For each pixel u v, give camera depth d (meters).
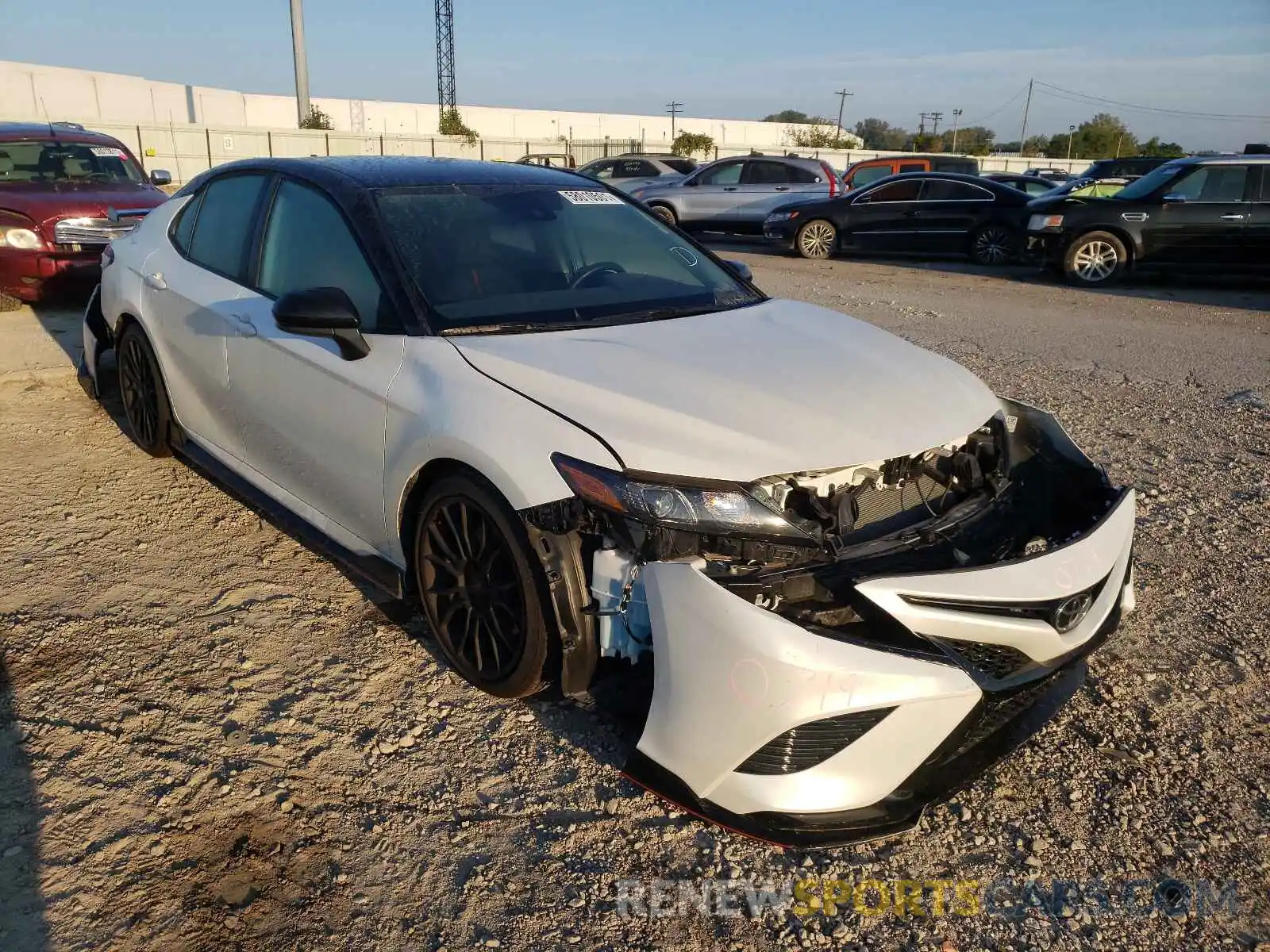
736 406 2.55
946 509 2.72
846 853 2.40
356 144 35.84
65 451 4.95
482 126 66.31
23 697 2.87
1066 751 2.78
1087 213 12.36
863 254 15.90
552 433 2.51
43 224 8.23
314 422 3.30
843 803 2.21
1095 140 83.19
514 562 2.61
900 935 2.16
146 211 8.89
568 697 2.61
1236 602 3.61
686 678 2.23
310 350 3.29
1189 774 2.68
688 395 2.58
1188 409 6.19
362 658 3.15
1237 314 10.25
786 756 2.19
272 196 3.78
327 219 3.45
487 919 2.16
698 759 2.23
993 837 2.46
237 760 2.64
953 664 2.23
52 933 2.07
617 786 2.59
